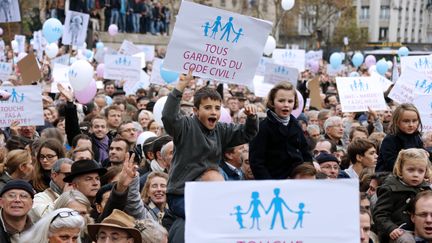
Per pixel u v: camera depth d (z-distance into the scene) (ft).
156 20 254.47
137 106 64.64
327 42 305.73
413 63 50.11
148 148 37.24
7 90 42.11
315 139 46.14
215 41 28.27
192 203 17.15
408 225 27.22
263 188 17.17
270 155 29.07
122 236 22.75
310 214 17.15
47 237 23.34
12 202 24.38
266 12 311.47
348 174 37.04
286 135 29.01
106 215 25.04
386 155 33.83
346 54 220.43
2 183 31.86
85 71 50.78
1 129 45.65
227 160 32.04
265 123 29.12
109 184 28.27
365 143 36.96
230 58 28.43
